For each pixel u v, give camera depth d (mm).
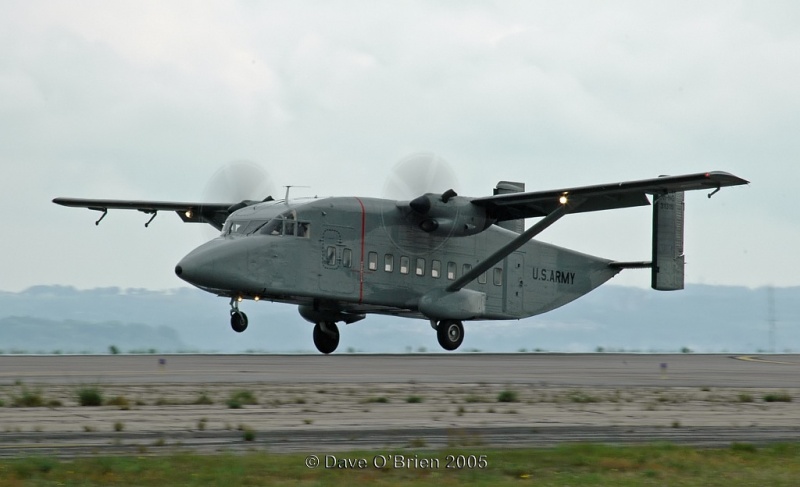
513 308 68062
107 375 39906
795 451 23266
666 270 66312
